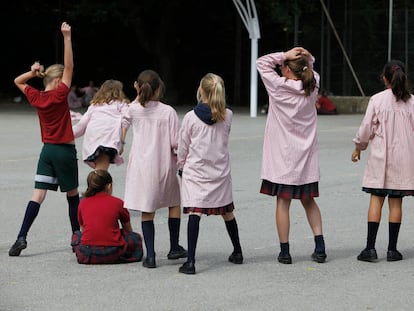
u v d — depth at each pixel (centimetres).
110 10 4088
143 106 975
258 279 905
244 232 1156
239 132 2664
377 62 3991
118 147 1198
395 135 984
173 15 4406
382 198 995
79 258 973
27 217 1020
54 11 4631
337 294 845
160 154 970
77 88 4428
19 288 866
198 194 933
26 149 2148
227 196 953
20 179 1636
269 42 4769
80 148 2162
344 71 4041
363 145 1008
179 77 4900
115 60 4944
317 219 990
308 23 4059
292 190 968
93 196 986
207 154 935
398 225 992
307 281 897
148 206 957
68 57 1023
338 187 1547
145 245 990
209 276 918
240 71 4731
